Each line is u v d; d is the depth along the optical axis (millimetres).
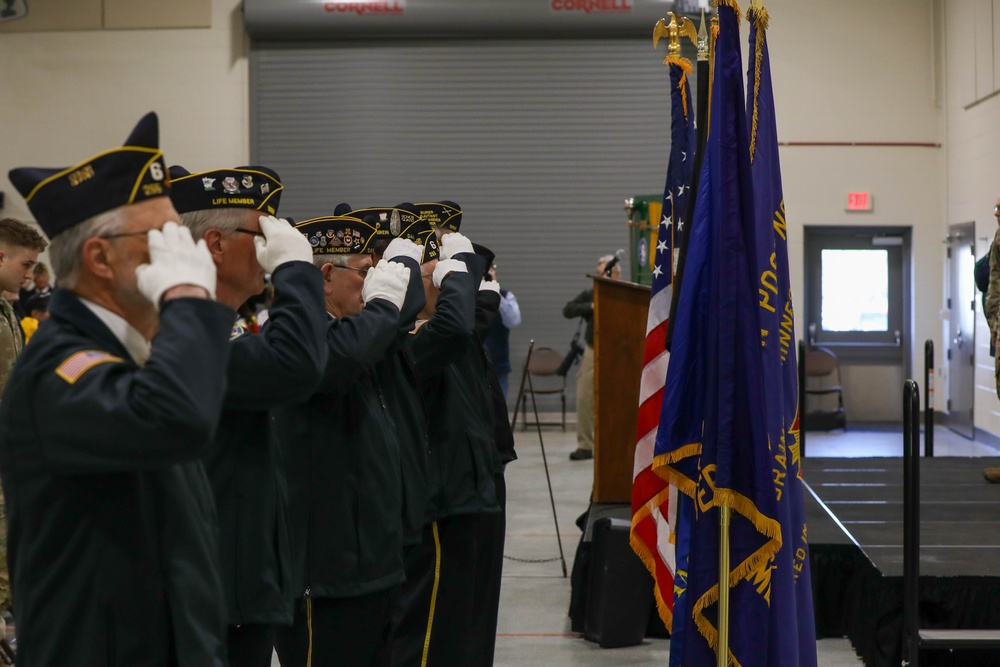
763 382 3209
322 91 14492
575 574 5617
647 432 4363
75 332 1801
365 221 3672
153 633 1822
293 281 2367
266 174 2488
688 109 4973
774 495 3172
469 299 3898
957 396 13047
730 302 3213
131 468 1709
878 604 4797
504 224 14539
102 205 1783
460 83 14469
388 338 2912
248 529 2387
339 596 2936
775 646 3238
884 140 13688
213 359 1722
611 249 14477
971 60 12320
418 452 3531
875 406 14188
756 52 3492
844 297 14047
